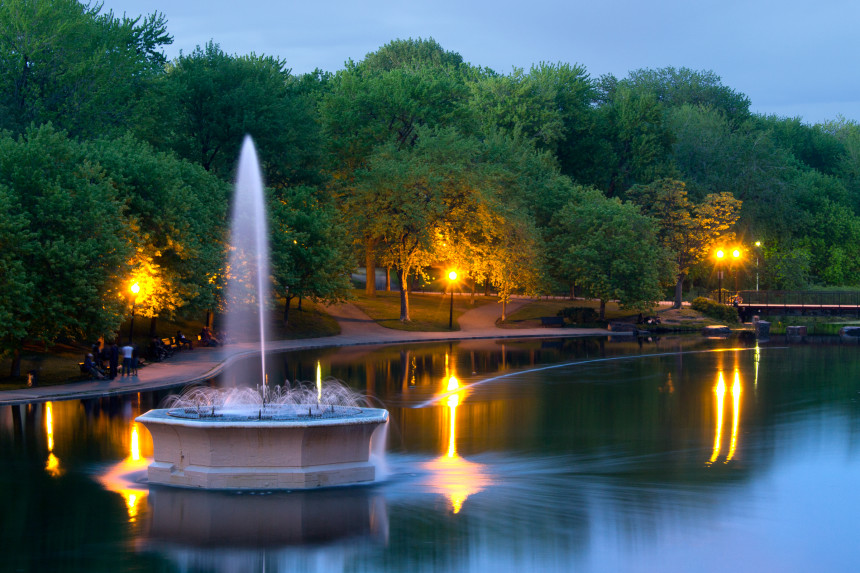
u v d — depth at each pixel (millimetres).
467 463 20156
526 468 19625
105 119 55000
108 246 34344
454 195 69312
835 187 119938
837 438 24016
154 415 17781
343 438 17094
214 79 63438
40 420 25656
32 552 13242
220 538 13836
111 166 41250
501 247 70938
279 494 16281
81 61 52562
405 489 17125
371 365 43750
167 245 43062
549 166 89875
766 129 129875
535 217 83125
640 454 21516
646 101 101812
